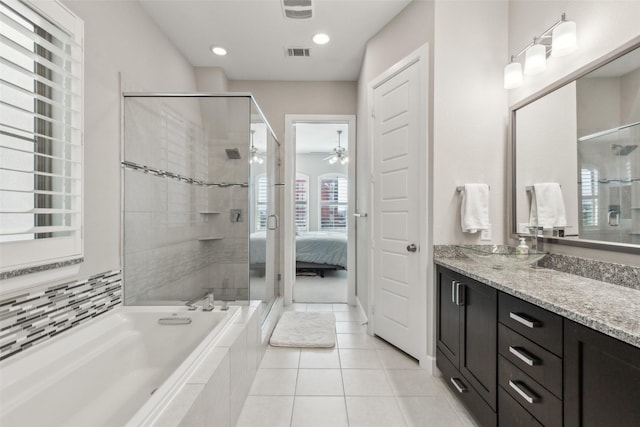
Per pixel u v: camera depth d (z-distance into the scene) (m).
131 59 2.12
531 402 1.12
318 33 2.67
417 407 1.73
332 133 5.93
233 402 1.55
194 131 2.47
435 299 2.11
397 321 2.44
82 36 1.57
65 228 1.43
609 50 1.41
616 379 0.80
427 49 2.13
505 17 2.16
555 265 1.70
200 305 2.11
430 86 2.12
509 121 2.12
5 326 1.25
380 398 1.81
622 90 1.34
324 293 4.18
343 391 1.89
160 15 2.38
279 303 3.40
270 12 2.38
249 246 2.52
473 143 2.13
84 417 1.41
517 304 1.23
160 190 2.32
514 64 1.91
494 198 2.15
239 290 2.51
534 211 1.89
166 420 0.98
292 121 3.68
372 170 2.75
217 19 2.45
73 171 1.51
